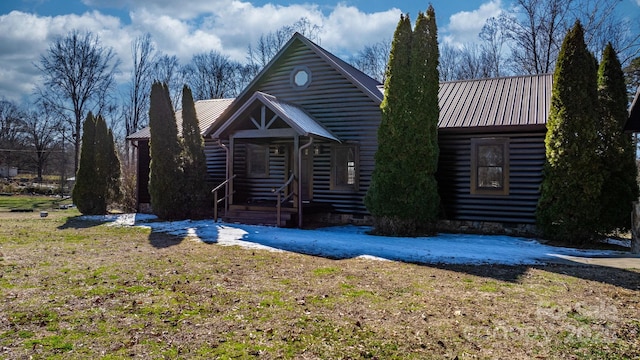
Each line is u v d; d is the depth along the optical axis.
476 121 11.73
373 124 13.13
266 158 15.04
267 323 4.39
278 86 14.70
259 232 10.97
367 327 4.33
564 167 9.72
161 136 13.91
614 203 9.66
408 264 7.46
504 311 4.88
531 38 25.91
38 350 3.66
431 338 4.07
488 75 31.53
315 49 13.84
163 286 5.75
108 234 10.84
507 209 11.77
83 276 6.23
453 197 12.37
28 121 51.72
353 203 13.41
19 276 6.19
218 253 8.26
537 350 3.84
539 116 11.18
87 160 16.28
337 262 7.57
